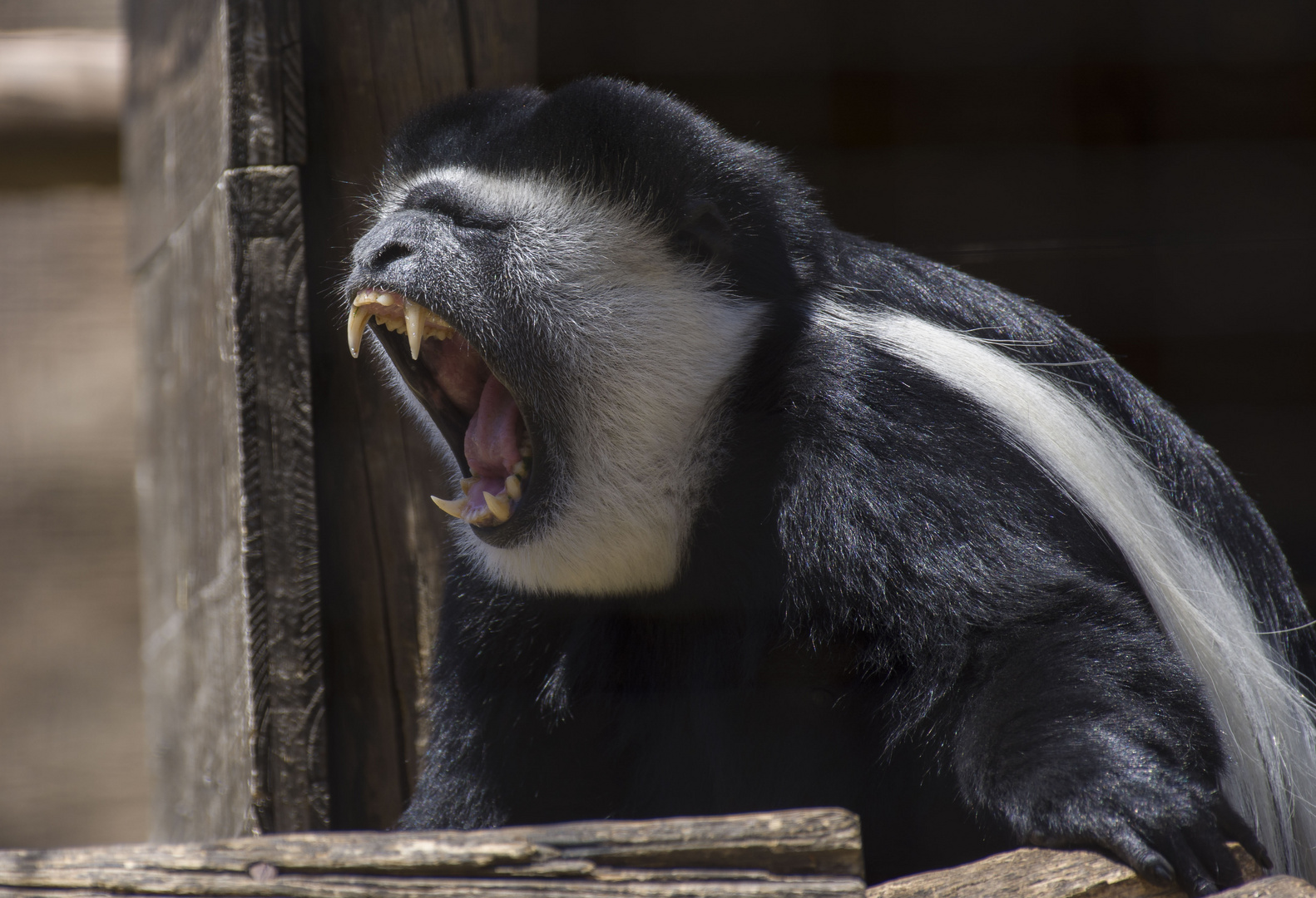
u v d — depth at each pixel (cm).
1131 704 555
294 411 837
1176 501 811
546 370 732
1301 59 1388
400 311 743
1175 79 1404
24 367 1692
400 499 871
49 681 1678
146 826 1642
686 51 1327
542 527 732
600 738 761
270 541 832
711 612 715
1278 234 1369
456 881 456
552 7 1232
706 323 739
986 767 556
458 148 791
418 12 892
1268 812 711
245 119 841
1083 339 846
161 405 1076
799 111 1392
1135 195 1393
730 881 461
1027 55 1405
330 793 834
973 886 492
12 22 1265
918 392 681
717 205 754
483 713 767
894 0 1398
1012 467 669
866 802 662
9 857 467
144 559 1175
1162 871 491
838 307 745
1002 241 1397
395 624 866
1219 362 1348
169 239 1021
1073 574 623
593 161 757
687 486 726
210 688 922
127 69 1126
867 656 648
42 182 1160
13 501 1686
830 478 669
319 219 858
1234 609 768
